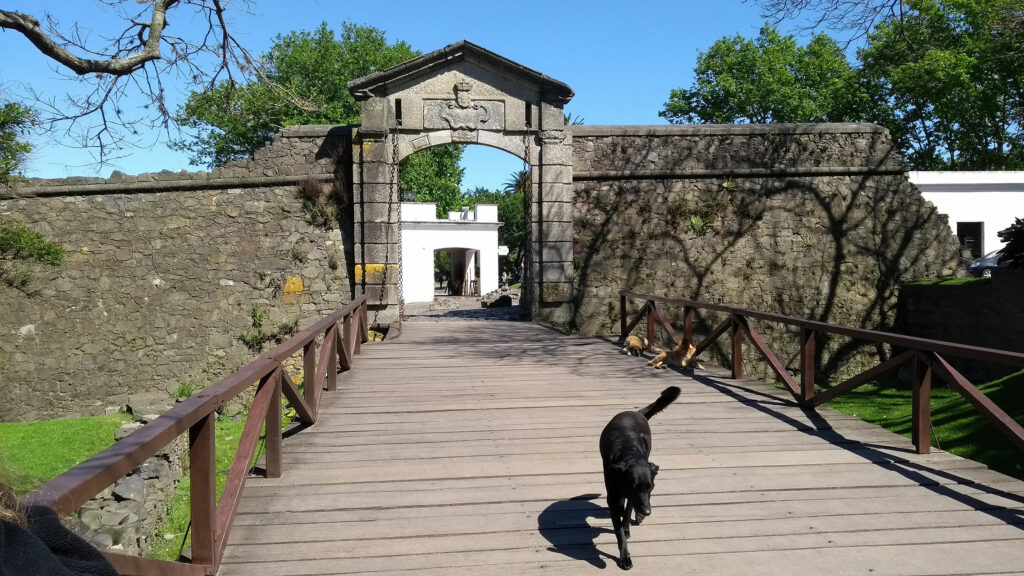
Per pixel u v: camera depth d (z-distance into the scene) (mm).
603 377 8164
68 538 1521
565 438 5480
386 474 4590
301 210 13305
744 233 13953
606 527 3674
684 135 13875
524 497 4145
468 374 8367
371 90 12773
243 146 23391
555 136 13258
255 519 3791
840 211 14008
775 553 3326
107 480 1908
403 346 10852
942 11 19438
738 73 30047
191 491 2973
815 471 4590
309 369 5898
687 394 7082
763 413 6242
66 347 12961
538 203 13406
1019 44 15273
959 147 26094
